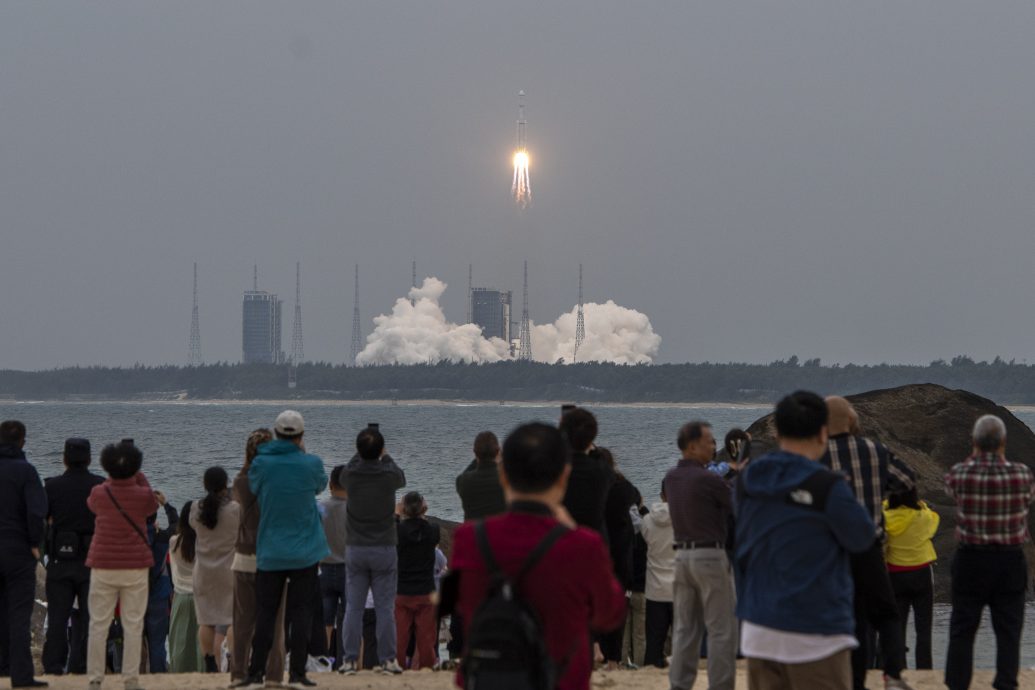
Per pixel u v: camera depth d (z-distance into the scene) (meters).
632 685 40.38
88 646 43.09
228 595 47.53
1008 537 34.41
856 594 34.06
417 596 48.75
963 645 35.12
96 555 39.06
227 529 47.31
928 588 44.81
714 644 34.59
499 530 18.59
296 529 38.69
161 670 49.06
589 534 18.69
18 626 40.03
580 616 18.39
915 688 38.44
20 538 40.19
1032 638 63.56
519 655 17.52
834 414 33.22
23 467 40.28
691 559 34.72
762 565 24.02
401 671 44.38
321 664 49.19
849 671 23.94
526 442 18.91
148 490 40.09
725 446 43.91
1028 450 95.81
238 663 40.69
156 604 48.50
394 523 44.69
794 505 23.77
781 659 23.56
